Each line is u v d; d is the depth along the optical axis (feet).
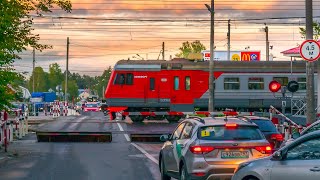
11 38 94.99
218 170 51.93
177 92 192.95
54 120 194.70
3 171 74.43
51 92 340.80
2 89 94.79
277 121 120.37
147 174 71.41
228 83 194.90
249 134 53.78
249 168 43.73
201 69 194.18
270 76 194.18
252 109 195.21
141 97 192.34
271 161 42.39
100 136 124.36
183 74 193.26
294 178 40.42
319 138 40.60
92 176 69.51
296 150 41.47
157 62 194.18
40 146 113.80
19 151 102.89
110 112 193.67
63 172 73.46
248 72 194.49
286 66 194.49
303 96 191.31
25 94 221.87
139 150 104.99
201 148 52.75
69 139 125.49
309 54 78.02
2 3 89.92
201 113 120.16
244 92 194.29
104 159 89.66
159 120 199.52
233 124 53.93
